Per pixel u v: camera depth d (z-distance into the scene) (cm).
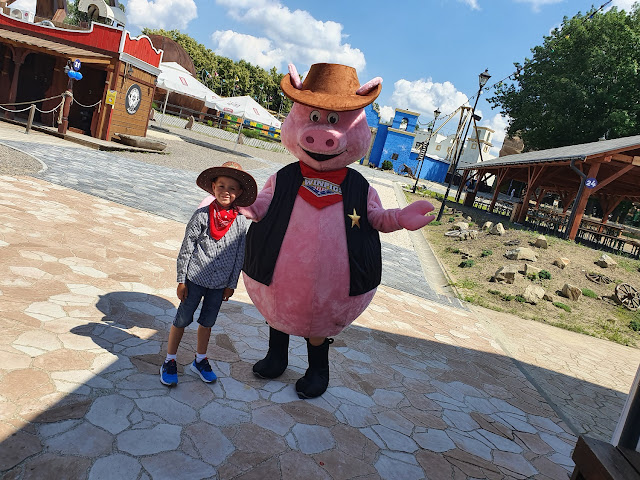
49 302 422
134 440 277
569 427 489
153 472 255
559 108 3309
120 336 397
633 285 1157
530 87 3675
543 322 952
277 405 363
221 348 435
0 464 233
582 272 1207
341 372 461
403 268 1138
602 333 952
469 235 1526
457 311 875
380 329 638
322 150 334
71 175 1040
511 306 1005
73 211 753
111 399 308
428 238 1661
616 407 596
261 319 536
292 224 342
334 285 341
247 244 361
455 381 525
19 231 583
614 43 3244
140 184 1168
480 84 2045
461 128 3203
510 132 3944
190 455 278
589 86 3275
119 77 1745
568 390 611
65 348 353
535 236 1435
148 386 335
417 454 351
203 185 338
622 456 218
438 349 621
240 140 3441
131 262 592
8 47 1709
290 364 450
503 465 371
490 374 583
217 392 357
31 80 1869
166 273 589
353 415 382
